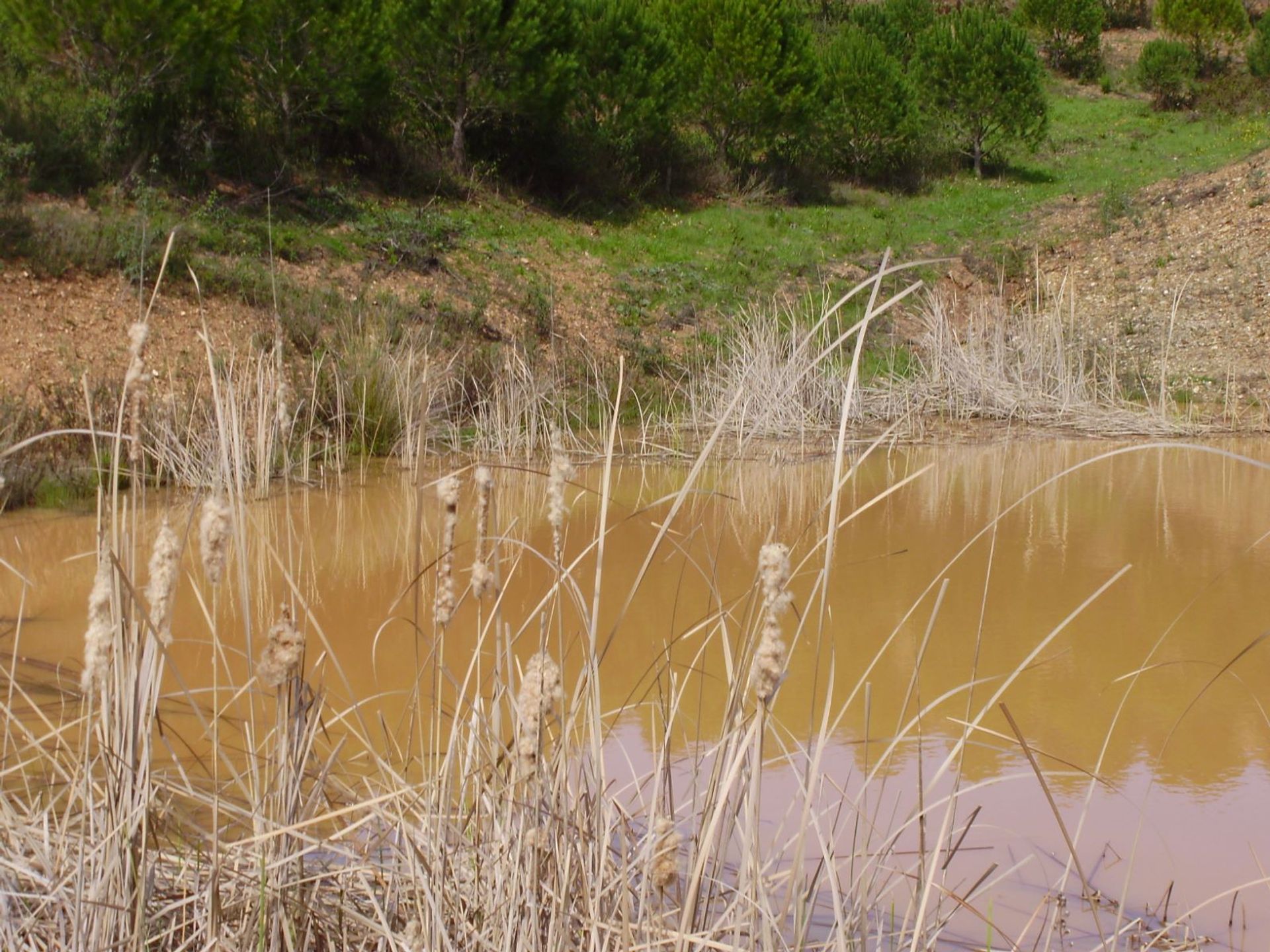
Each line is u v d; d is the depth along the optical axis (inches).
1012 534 249.1
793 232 662.5
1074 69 1240.2
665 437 397.7
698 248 620.1
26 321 343.6
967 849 109.1
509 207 605.6
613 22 673.6
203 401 305.1
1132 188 730.2
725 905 91.1
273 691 145.0
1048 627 181.3
